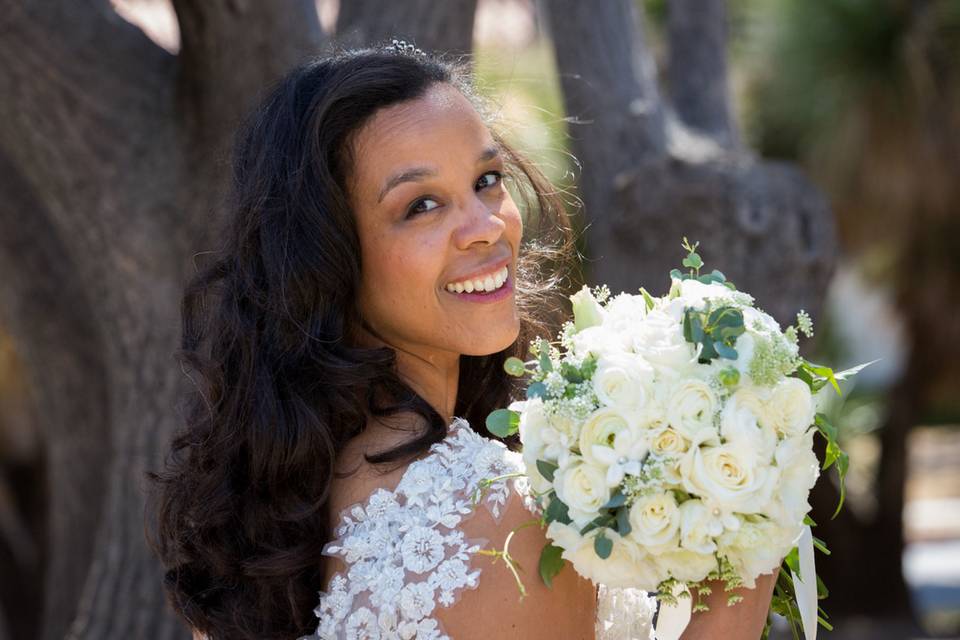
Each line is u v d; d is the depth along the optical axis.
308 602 1.81
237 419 1.87
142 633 3.06
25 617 7.11
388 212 1.79
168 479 2.00
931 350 9.37
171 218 3.00
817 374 1.72
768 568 1.61
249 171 1.90
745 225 3.22
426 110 1.79
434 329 1.83
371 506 1.73
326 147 1.80
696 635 1.68
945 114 7.41
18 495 7.45
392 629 1.66
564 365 1.67
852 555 9.91
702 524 1.57
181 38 2.96
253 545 1.85
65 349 3.65
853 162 7.67
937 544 13.93
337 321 1.84
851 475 10.01
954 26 7.23
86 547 3.72
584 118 3.63
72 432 3.70
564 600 1.73
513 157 2.36
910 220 8.20
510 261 1.87
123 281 3.05
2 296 3.69
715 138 3.98
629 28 3.71
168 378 3.05
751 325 1.66
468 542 1.67
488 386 2.21
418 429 1.81
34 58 2.89
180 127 3.01
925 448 19.42
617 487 1.61
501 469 1.73
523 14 7.16
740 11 7.53
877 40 7.36
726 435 1.59
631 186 3.38
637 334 1.68
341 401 1.81
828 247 3.29
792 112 7.59
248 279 1.89
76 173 2.99
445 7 3.00
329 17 4.06
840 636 9.30
